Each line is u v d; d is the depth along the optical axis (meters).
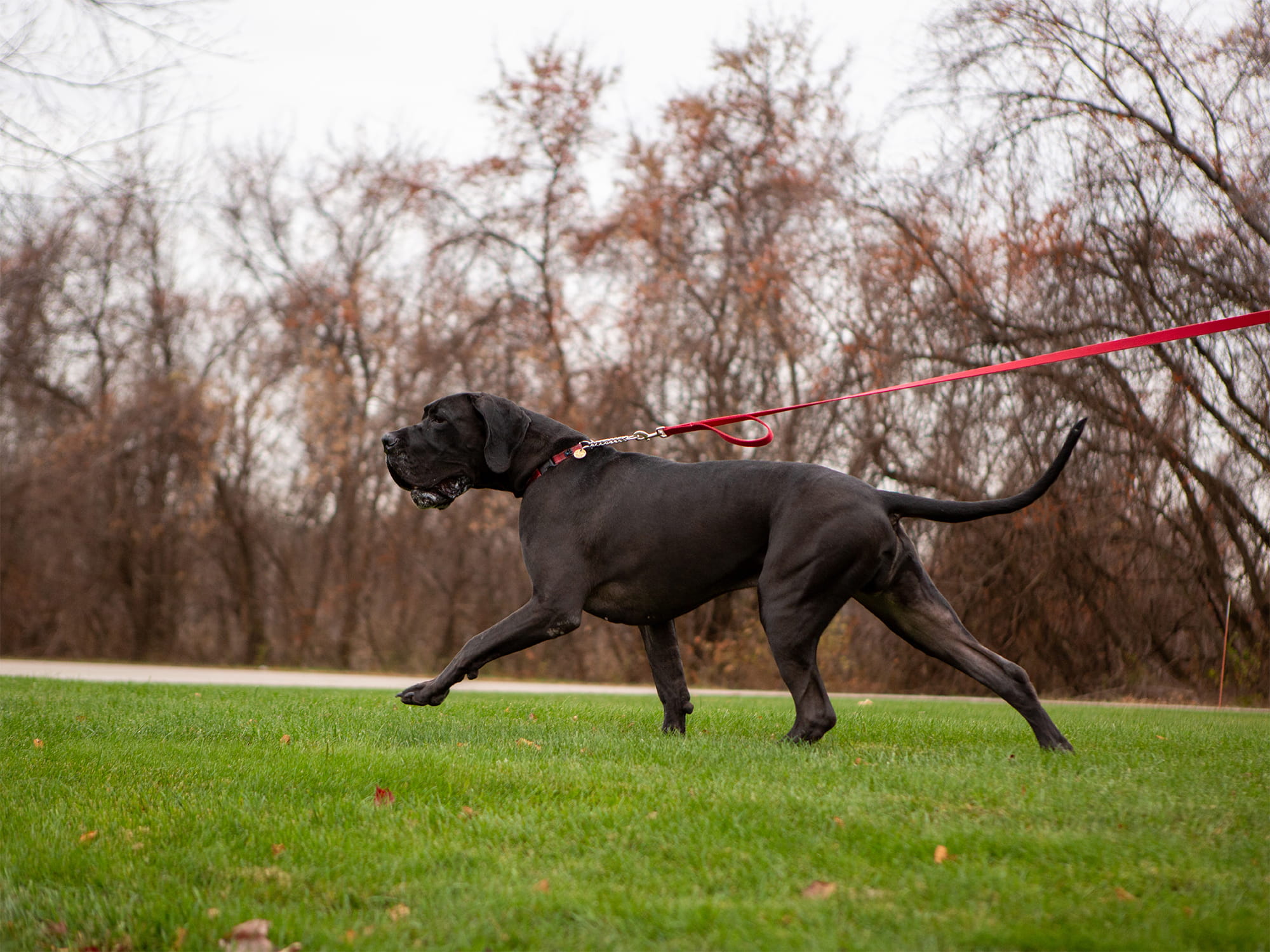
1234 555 14.11
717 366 19.42
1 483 24.12
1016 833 3.07
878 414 15.97
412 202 22.42
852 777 4.01
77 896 2.72
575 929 2.39
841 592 5.01
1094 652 15.17
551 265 21.83
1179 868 2.74
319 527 24.20
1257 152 13.42
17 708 7.00
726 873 2.75
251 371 23.67
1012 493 14.62
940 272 15.62
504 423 5.58
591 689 15.00
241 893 2.71
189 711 6.93
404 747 5.10
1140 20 14.10
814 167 18.47
